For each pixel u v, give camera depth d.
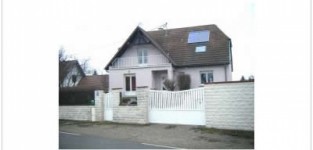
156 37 21.00
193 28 20.58
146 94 11.38
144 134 9.26
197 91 10.49
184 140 8.22
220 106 9.70
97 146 7.63
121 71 19.66
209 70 18.36
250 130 9.19
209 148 7.25
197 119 10.44
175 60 18.98
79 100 13.79
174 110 10.93
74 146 7.65
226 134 8.87
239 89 9.42
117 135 9.23
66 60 21.83
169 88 17.38
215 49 18.55
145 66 18.97
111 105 12.42
